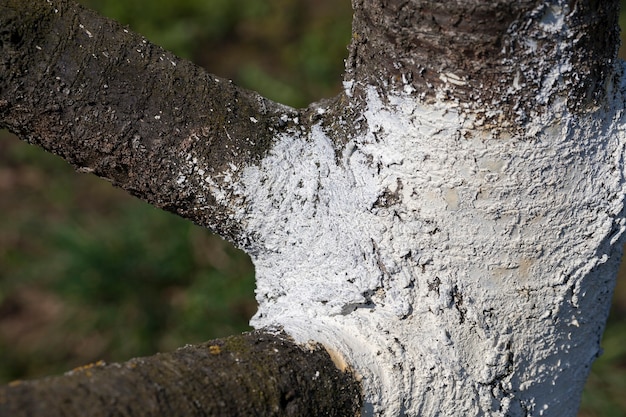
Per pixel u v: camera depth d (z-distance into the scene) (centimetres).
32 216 197
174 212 97
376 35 94
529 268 95
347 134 96
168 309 174
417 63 93
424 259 95
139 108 94
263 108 97
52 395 85
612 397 155
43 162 211
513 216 94
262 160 96
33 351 171
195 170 95
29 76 93
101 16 95
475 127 93
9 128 95
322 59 225
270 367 90
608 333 163
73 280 176
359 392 93
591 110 94
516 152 94
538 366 97
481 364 96
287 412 90
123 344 169
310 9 245
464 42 92
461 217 94
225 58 232
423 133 94
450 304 95
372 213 95
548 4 91
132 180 96
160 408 87
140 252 180
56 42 93
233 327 165
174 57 96
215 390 88
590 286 97
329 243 95
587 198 95
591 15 92
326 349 93
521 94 93
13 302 182
